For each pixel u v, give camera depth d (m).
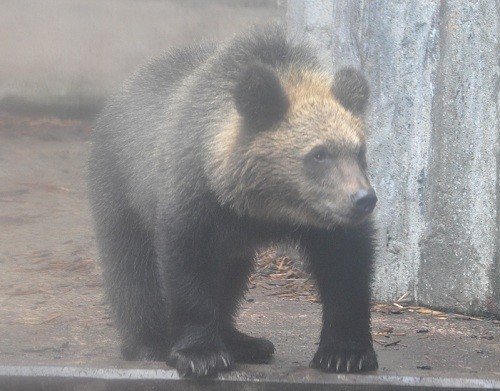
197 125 10.02
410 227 14.38
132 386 9.82
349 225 9.43
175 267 9.95
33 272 15.71
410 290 14.48
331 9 16.09
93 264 16.23
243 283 11.89
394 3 14.26
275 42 10.37
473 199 13.55
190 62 11.33
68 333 12.44
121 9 30.02
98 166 11.78
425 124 14.08
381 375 9.88
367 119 14.64
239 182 9.77
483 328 13.17
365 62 14.73
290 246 10.73
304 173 9.51
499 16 13.02
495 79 13.19
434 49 13.88
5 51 29.12
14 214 19.41
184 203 9.91
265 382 9.80
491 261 13.47
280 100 9.62
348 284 10.08
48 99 29.23
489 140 13.31
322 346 10.22
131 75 12.13
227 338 11.55
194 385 9.81
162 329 11.29
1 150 24.91
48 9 29.48
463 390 9.75
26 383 9.83
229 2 30.36
